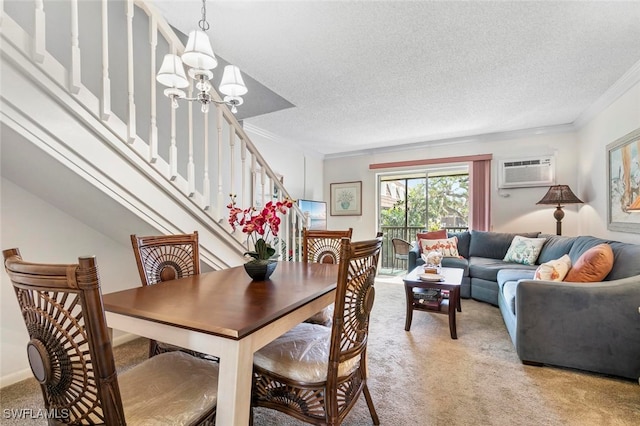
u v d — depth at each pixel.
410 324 2.73
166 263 1.72
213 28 2.04
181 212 1.92
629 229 2.70
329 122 4.09
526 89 3.02
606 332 1.86
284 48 2.29
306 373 1.16
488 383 1.83
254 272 1.55
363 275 1.22
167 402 0.96
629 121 2.77
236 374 0.89
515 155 4.52
